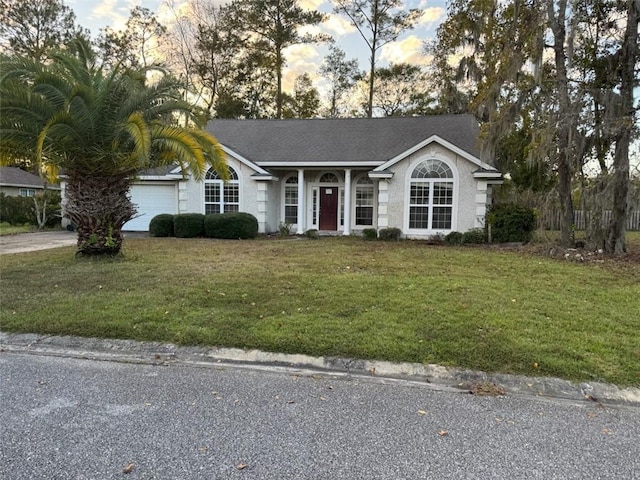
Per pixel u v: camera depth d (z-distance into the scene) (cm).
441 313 493
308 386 331
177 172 1576
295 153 1620
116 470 225
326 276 715
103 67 859
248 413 288
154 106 866
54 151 785
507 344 399
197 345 405
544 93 1156
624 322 472
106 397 309
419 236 1448
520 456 242
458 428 272
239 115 2955
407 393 321
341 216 1677
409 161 1437
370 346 395
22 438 254
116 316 473
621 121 1008
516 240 1305
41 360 377
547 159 1146
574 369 351
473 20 1628
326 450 246
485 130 1270
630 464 236
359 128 1745
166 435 260
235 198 1575
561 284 680
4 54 740
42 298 546
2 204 1956
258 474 223
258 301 543
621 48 1098
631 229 1942
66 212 870
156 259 894
